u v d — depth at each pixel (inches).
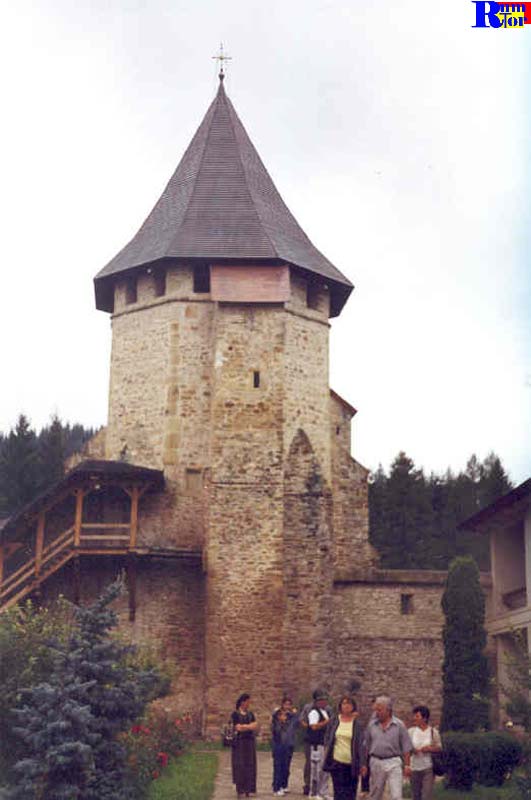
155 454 1143.0
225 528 1078.4
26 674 620.4
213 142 1293.1
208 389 1149.1
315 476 1100.5
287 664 1051.9
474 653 914.7
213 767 772.0
